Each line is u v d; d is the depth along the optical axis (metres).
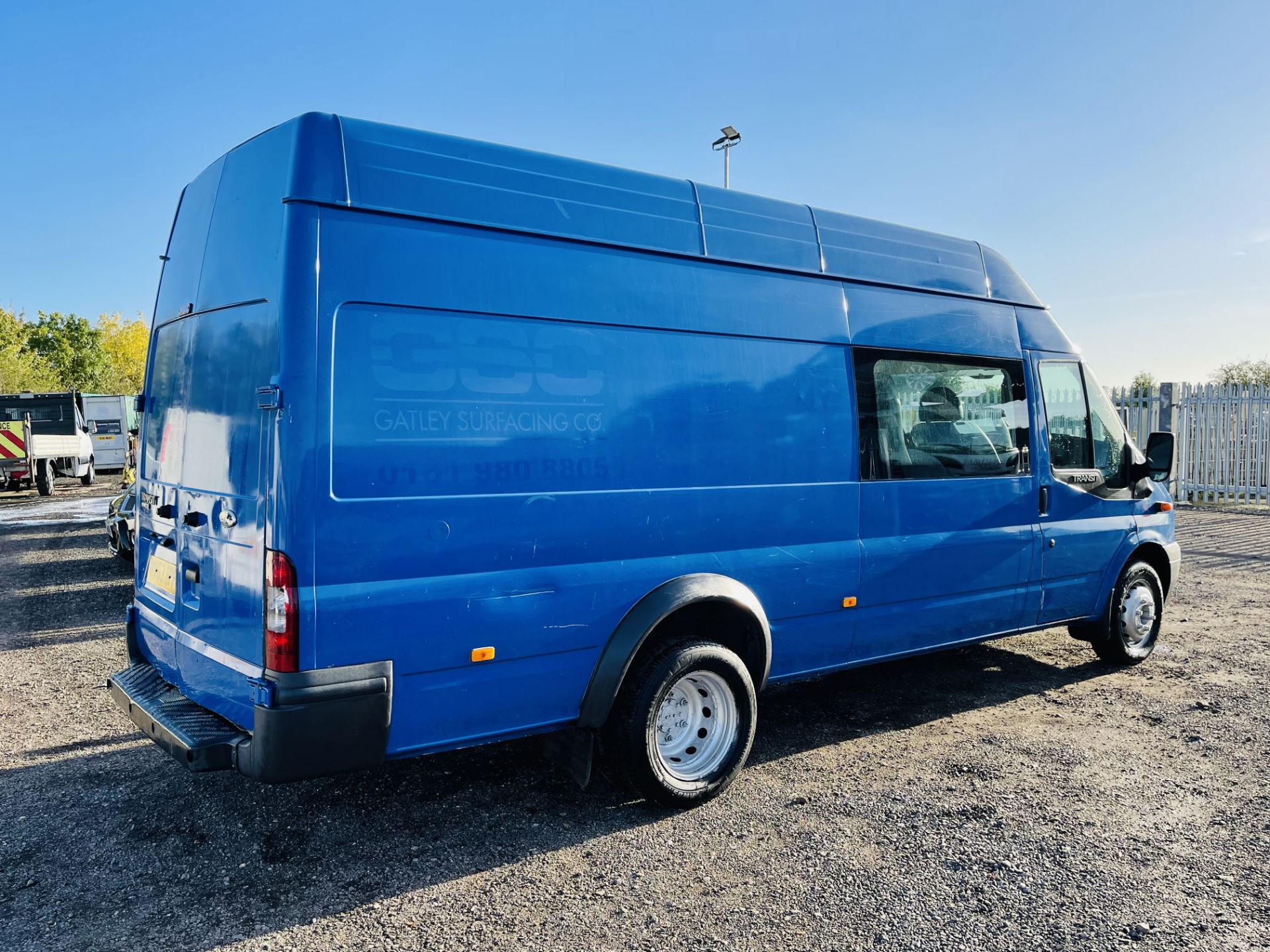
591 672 3.71
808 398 4.46
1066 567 5.68
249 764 3.06
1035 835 3.63
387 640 3.16
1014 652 6.64
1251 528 12.66
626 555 3.79
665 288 3.98
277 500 2.98
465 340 3.36
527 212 3.62
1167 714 5.16
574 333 3.67
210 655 3.50
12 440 18.78
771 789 4.13
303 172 3.10
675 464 3.95
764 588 4.25
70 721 5.11
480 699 3.41
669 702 3.97
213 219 3.70
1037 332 5.70
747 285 4.29
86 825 3.78
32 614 7.89
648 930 2.97
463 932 2.96
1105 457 6.00
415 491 3.21
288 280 3.02
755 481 4.23
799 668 4.51
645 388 3.87
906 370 4.94
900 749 4.64
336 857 3.50
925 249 5.19
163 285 4.32
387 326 3.19
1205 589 8.73
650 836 3.67
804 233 4.61
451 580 3.30
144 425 4.47
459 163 3.48
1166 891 3.19
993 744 4.69
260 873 3.38
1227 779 4.19
